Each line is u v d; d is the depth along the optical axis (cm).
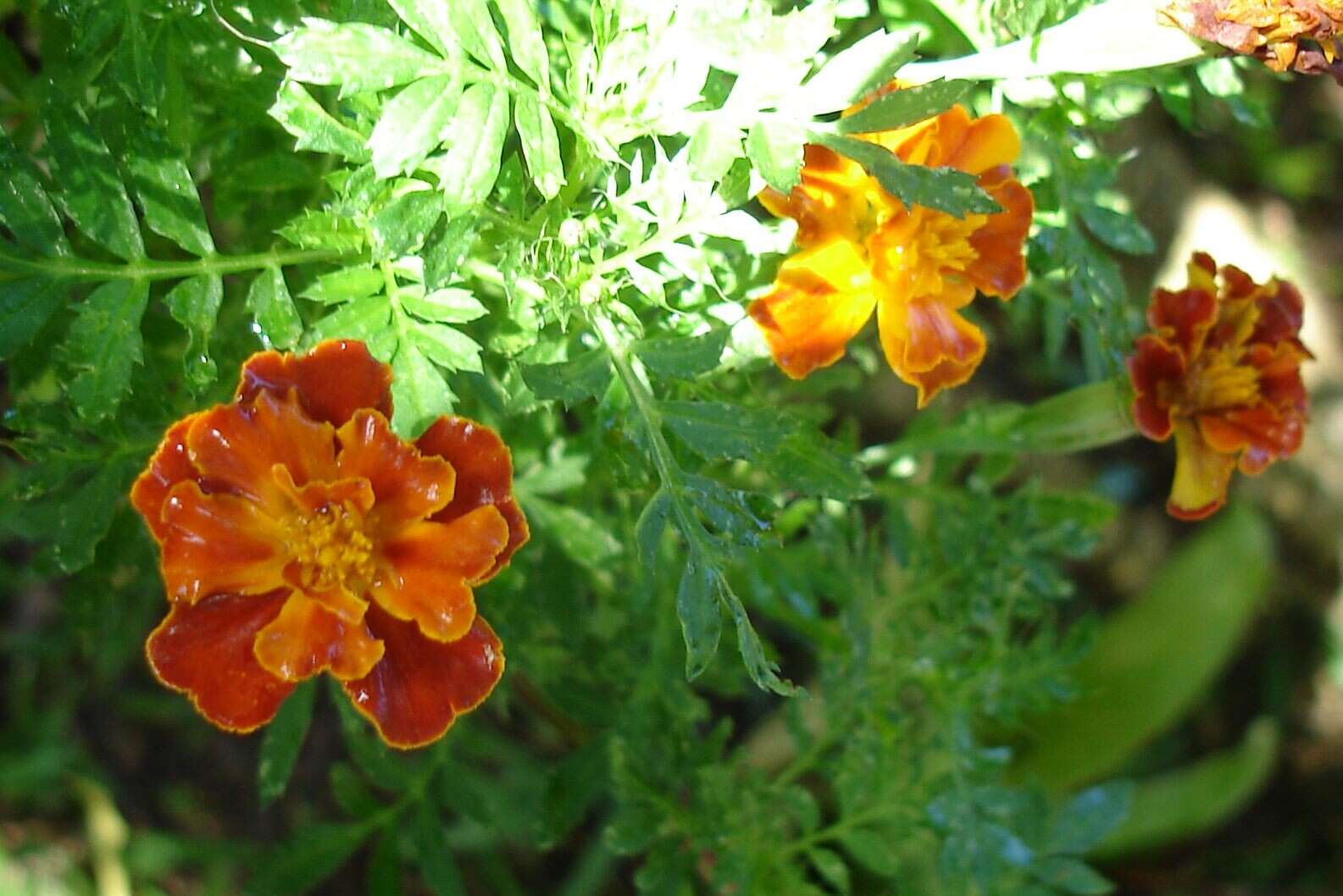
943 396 35
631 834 31
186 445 23
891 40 24
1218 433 29
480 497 24
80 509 26
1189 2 25
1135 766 56
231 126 28
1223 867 56
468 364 25
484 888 49
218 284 25
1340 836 57
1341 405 61
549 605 30
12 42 29
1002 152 26
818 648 38
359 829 32
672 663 33
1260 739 55
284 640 23
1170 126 62
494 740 45
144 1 25
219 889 46
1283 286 29
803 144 25
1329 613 59
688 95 25
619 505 34
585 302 25
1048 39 25
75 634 35
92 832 46
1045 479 57
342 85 23
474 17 24
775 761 45
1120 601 56
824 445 26
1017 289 27
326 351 23
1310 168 64
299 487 23
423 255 24
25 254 25
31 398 29
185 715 47
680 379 25
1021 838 33
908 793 33
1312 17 24
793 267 26
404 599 23
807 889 33
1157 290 29
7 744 46
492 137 24
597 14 25
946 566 34
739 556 26
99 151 25
